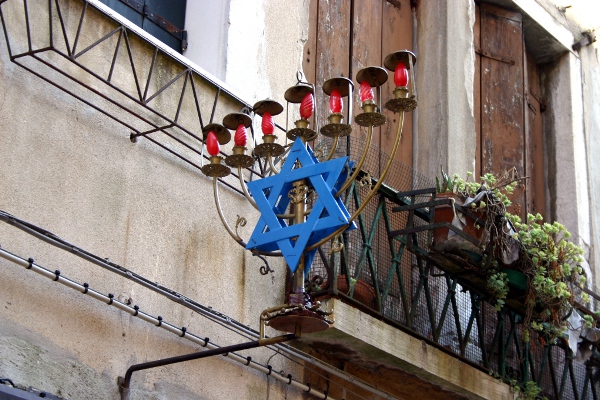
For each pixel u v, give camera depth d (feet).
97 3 25.52
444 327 32.19
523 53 41.93
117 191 24.97
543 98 45.11
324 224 22.34
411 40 39.19
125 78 26.09
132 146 25.72
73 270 23.32
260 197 23.45
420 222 31.55
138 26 29.09
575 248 33.09
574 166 43.62
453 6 39.27
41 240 22.79
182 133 27.25
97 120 25.03
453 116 37.76
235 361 26.50
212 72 29.73
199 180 27.27
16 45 23.77
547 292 31.40
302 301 22.04
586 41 46.01
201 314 25.54
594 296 36.37
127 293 24.38
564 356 37.04
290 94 23.75
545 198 43.60
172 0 30.66
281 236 22.72
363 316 28.12
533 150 43.52
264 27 31.42
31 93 23.73
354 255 29.60
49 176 23.56
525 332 31.86
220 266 27.04
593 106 45.73
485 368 31.71
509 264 31.22
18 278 22.16
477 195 30.48
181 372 24.97
